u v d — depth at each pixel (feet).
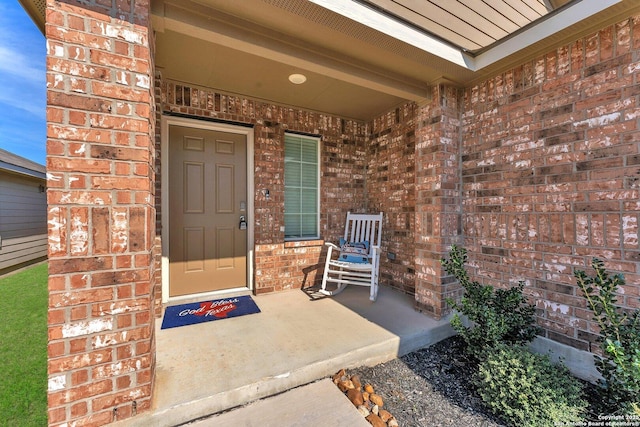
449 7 6.46
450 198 9.29
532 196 7.71
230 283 11.46
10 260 20.36
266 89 10.35
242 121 11.02
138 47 4.72
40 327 9.29
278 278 11.76
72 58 4.31
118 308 4.60
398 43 7.10
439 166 9.15
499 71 8.47
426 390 6.24
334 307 9.99
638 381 4.55
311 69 7.62
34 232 24.40
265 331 8.00
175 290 10.53
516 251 8.05
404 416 5.48
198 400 5.16
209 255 11.07
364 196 14.08
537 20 6.87
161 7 5.61
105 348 4.53
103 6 4.50
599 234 6.47
